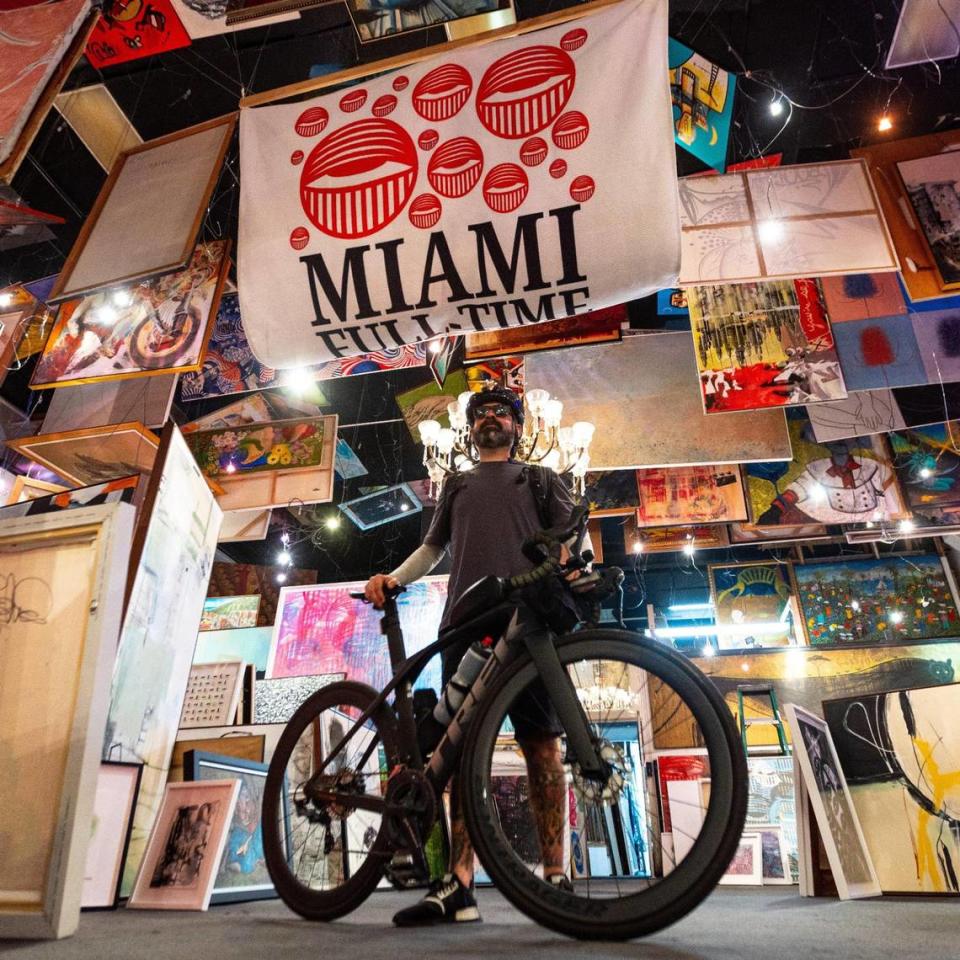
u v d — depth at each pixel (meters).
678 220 2.38
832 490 6.54
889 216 4.01
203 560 3.22
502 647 1.67
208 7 3.50
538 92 2.66
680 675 1.40
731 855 1.22
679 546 8.01
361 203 2.67
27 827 1.38
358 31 3.47
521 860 1.37
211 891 2.11
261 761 3.27
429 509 9.16
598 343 4.75
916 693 2.74
